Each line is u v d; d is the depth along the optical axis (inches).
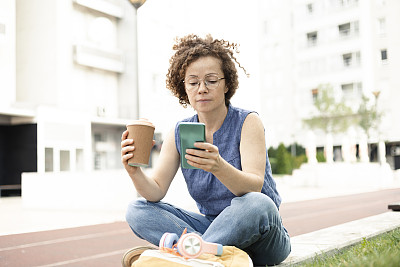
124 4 1016.9
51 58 883.4
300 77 1747.0
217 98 93.0
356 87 1632.6
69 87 903.7
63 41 893.8
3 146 804.0
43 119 788.0
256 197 89.3
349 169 832.3
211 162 77.2
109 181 426.3
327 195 583.2
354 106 1589.6
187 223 102.7
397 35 1552.7
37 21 900.0
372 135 1455.5
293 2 1772.9
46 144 791.7
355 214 319.0
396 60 1555.1
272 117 1824.6
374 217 201.2
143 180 94.6
